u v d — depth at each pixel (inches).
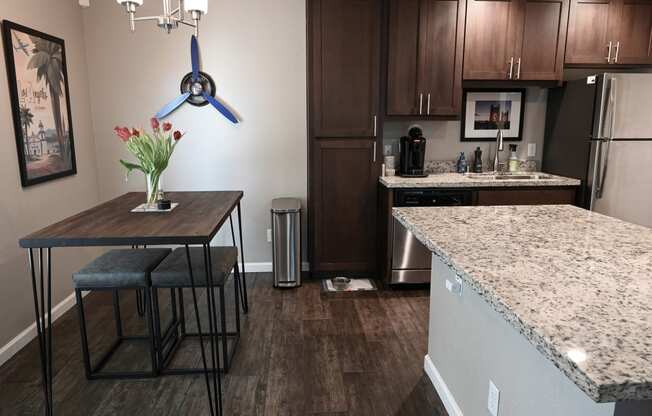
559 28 139.6
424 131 158.9
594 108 132.6
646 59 143.6
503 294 45.4
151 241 75.8
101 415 83.2
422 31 136.6
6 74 104.7
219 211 95.3
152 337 93.6
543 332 37.3
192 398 88.2
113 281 90.6
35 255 113.7
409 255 140.0
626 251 60.2
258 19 145.6
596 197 135.3
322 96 140.4
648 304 43.0
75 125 137.1
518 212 85.9
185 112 149.9
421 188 136.3
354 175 145.6
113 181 152.0
